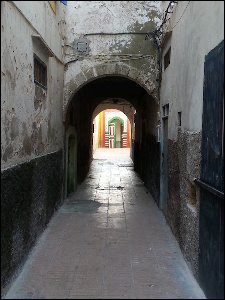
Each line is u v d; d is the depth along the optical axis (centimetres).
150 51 926
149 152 1120
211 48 419
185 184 554
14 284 468
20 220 504
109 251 592
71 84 926
